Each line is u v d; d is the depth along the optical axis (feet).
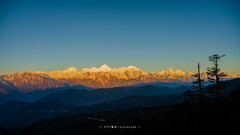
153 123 271.28
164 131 241.96
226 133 213.05
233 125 221.46
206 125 232.32
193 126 236.43
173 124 252.83
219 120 232.73
